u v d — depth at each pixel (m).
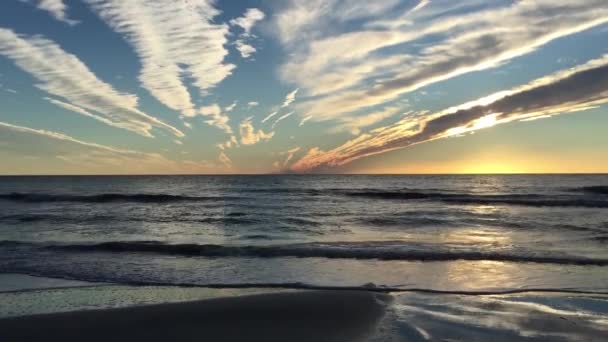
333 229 21.00
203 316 7.73
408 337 6.59
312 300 8.66
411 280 10.53
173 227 21.48
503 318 7.51
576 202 33.69
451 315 7.69
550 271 11.40
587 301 8.59
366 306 8.23
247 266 12.27
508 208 31.36
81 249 14.79
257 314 7.81
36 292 9.59
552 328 7.01
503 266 12.04
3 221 23.31
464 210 30.09
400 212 29.02
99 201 38.28
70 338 6.78
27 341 6.68
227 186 72.88
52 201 37.88
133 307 8.27
